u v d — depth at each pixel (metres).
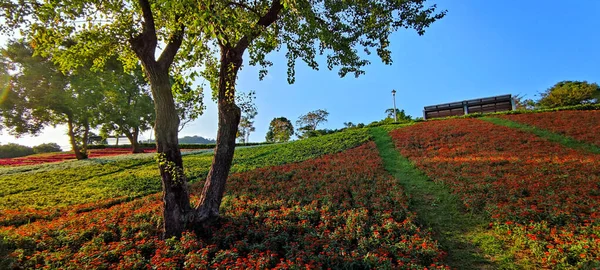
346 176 11.97
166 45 6.69
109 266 5.28
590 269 4.70
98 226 7.59
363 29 8.12
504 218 7.03
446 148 15.30
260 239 6.68
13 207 11.16
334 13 7.77
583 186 8.33
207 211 6.95
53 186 15.09
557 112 20.28
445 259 5.87
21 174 18.91
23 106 23.44
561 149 12.75
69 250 6.19
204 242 6.30
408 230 6.66
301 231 6.90
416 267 4.99
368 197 9.42
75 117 25.23
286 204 9.20
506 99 25.48
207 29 4.77
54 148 51.06
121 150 34.97
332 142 20.91
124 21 6.35
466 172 11.07
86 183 15.35
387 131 21.88
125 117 27.92
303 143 23.02
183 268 5.09
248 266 4.92
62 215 10.05
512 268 5.29
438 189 10.05
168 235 6.39
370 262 5.17
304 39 7.77
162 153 6.39
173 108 6.56
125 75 26.75
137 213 8.81
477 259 5.77
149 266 5.14
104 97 25.69
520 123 18.62
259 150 22.95
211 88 8.53
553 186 8.68
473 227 7.21
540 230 6.18
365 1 7.65
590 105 20.50
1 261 5.56
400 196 9.04
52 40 6.20
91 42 6.58
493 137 16.14
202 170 17.09
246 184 12.33
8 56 22.08
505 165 11.38
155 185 14.19
